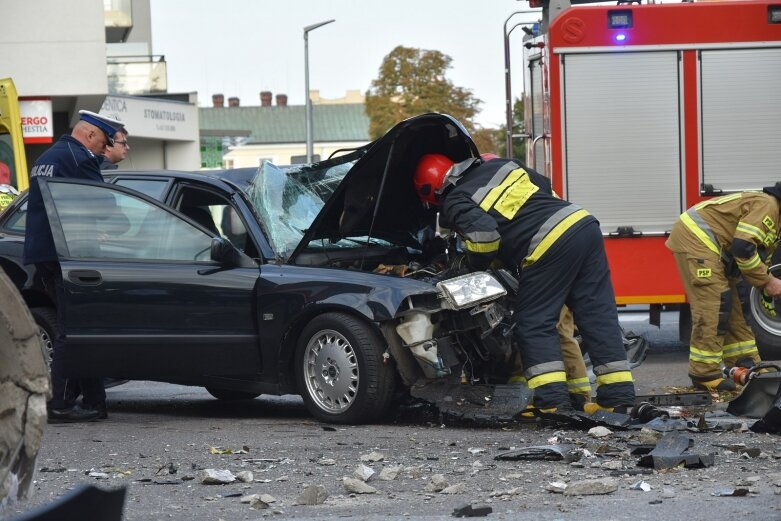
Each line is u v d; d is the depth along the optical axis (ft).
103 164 55.77
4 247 50.85
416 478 32.17
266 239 47.01
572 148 64.49
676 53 64.34
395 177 45.14
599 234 42.78
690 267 49.93
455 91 325.83
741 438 37.42
